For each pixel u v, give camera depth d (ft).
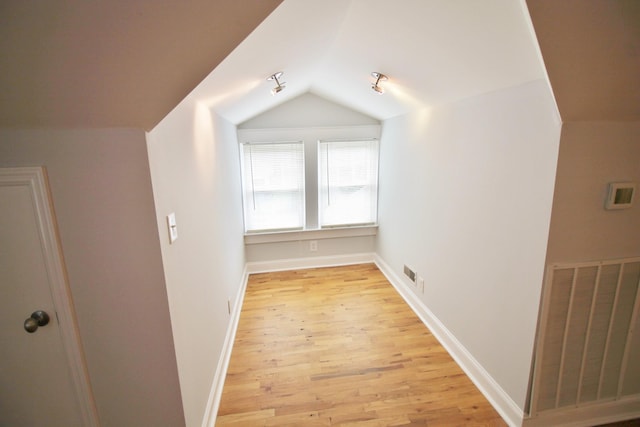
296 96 11.63
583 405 5.40
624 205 4.68
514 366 5.45
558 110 4.22
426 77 6.31
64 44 2.75
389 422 5.60
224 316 7.54
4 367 4.00
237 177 11.07
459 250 6.96
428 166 8.23
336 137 12.15
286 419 5.71
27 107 3.21
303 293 10.74
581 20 3.29
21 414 4.16
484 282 6.15
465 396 6.16
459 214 6.88
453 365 7.04
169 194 4.25
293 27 4.61
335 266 13.11
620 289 5.06
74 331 3.99
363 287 11.12
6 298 3.80
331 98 11.60
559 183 4.51
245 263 12.25
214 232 6.88
